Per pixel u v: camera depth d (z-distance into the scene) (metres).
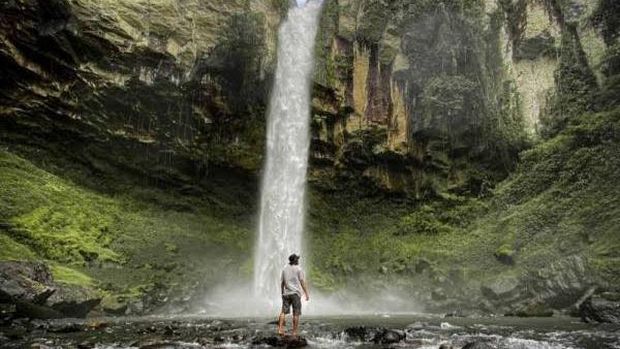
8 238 21.47
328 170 35.34
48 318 16.22
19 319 14.43
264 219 33.28
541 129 32.53
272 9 35.91
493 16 36.34
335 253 32.91
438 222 33.59
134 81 28.83
